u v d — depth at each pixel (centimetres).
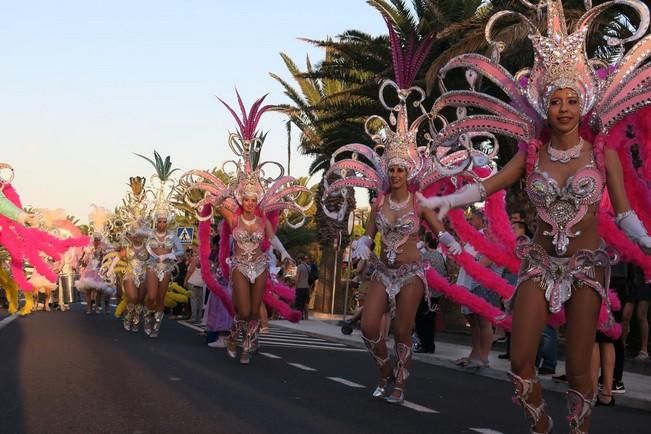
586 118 505
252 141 1123
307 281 2441
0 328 1482
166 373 913
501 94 1856
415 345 1424
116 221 1967
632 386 945
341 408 726
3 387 751
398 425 652
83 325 1686
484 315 862
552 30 514
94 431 576
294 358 1204
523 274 503
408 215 790
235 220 1098
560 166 504
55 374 854
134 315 1617
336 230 2931
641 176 589
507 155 1930
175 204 2706
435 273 905
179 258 1584
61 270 2400
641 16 512
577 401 500
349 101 2278
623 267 889
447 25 1828
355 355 1316
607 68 554
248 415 662
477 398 855
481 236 806
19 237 962
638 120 564
